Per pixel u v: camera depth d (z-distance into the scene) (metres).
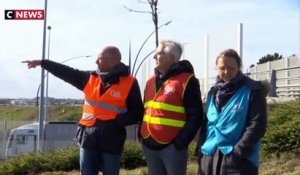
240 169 5.32
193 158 12.16
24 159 14.12
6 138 28.42
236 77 5.45
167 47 6.09
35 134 26.09
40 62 6.86
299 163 10.09
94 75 6.74
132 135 17.64
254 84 5.39
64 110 53.25
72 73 6.81
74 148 14.79
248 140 5.24
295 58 22.02
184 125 5.98
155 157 6.19
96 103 6.58
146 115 6.20
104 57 6.55
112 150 6.54
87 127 6.60
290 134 10.83
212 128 5.55
